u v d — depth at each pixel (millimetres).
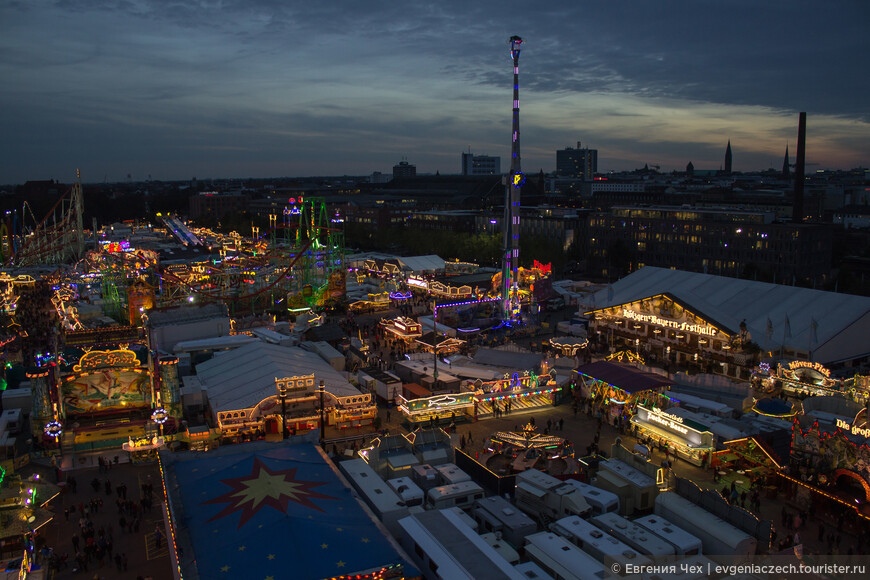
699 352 113312
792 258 190125
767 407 81312
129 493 68625
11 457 75812
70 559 56281
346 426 86688
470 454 77625
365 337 136000
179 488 56906
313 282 170000
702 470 73562
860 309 112312
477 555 48344
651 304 121312
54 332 101875
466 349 124250
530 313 153000
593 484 65688
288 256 184625
